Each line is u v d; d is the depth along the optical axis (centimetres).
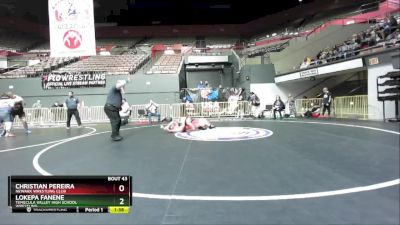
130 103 2164
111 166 586
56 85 2141
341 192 399
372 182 438
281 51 2491
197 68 2783
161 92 2172
